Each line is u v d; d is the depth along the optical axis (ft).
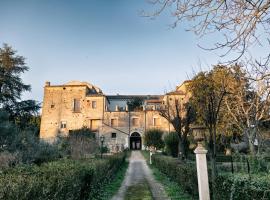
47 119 164.25
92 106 165.78
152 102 173.37
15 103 120.57
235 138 87.20
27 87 124.36
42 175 18.61
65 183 19.63
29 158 55.77
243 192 15.48
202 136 25.85
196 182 28.76
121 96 194.39
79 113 164.86
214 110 30.99
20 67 124.88
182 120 55.16
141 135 162.09
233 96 55.21
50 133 161.79
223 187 19.30
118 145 156.04
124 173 67.00
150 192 38.47
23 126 115.34
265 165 46.47
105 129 162.40
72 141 94.12
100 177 39.75
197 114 50.14
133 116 165.17
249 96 54.60
